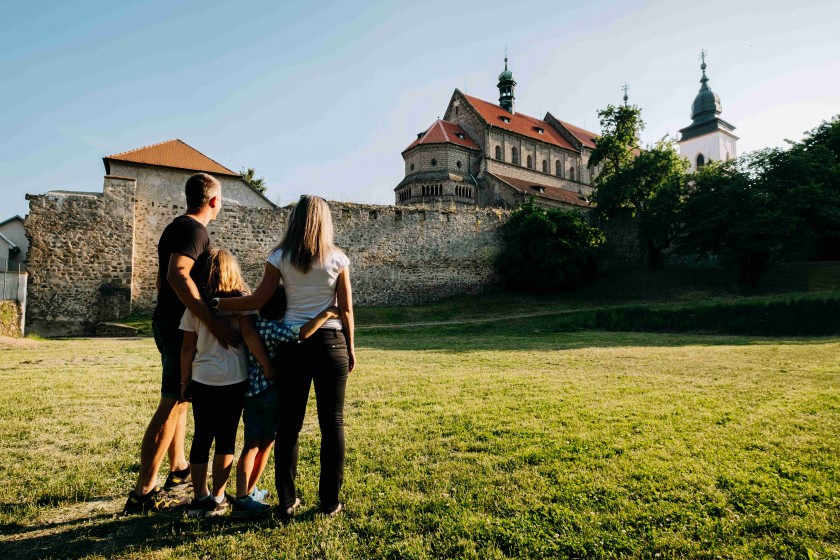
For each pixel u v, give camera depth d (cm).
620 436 448
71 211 2117
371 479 353
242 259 2456
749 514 288
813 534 264
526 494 321
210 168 2548
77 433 471
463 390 697
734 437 442
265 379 319
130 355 1143
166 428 321
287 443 300
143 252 2288
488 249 3197
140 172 2350
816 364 989
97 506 322
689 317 2023
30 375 809
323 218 322
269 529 283
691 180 3416
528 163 5153
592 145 5831
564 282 3166
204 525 293
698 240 3050
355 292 2720
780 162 2959
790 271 2934
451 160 4641
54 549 261
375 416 543
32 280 2041
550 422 502
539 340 1652
